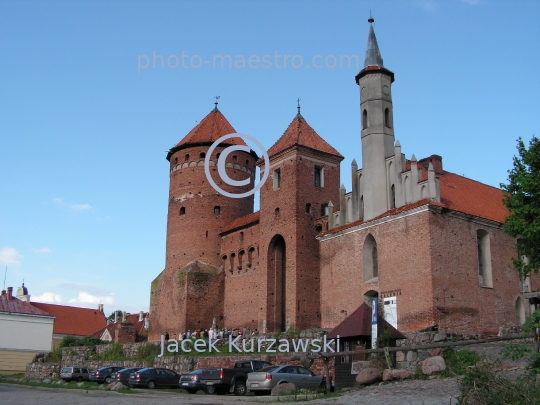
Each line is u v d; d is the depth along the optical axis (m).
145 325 77.94
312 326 49.75
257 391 29.61
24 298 103.62
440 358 27.03
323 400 23.56
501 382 17.31
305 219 52.03
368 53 47.78
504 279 42.34
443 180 46.97
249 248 58.28
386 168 44.34
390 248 41.22
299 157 53.28
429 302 37.47
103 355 59.66
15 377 64.75
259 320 53.78
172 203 65.50
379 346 27.66
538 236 31.97
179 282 61.12
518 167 33.66
